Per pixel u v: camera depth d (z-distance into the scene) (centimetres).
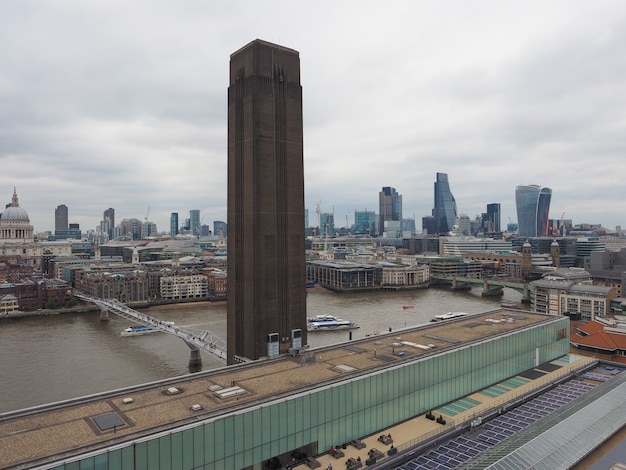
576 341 18962
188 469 7875
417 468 9194
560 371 14975
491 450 9256
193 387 9938
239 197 15100
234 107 15312
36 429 7844
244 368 11331
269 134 14850
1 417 8256
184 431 7838
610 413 10788
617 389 12144
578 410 10850
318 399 9562
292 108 15488
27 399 15388
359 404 10269
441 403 12081
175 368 18988
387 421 10819
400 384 11094
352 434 10150
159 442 7581
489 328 15212
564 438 9512
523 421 11319
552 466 8600
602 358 17900
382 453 9481
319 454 9588
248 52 14812
